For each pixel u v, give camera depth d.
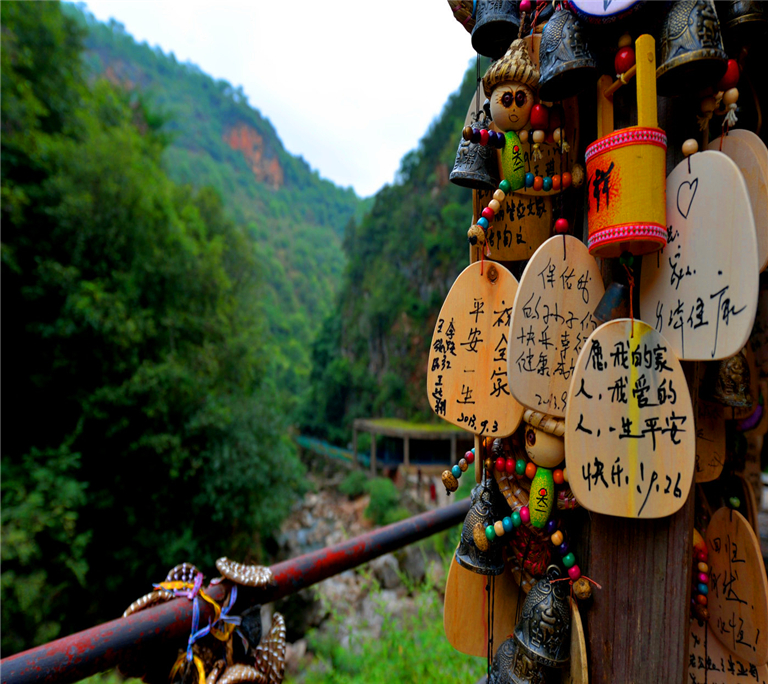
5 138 6.36
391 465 17.00
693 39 0.49
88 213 6.80
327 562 0.89
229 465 7.62
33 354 7.02
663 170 0.51
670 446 0.53
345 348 27.36
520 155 0.65
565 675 0.63
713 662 0.77
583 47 0.54
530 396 0.57
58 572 6.20
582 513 0.64
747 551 0.72
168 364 7.45
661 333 0.55
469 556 0.68
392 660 1.82
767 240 0.60
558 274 0.59
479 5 0.68
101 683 3.51
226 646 0.74
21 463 6.49
